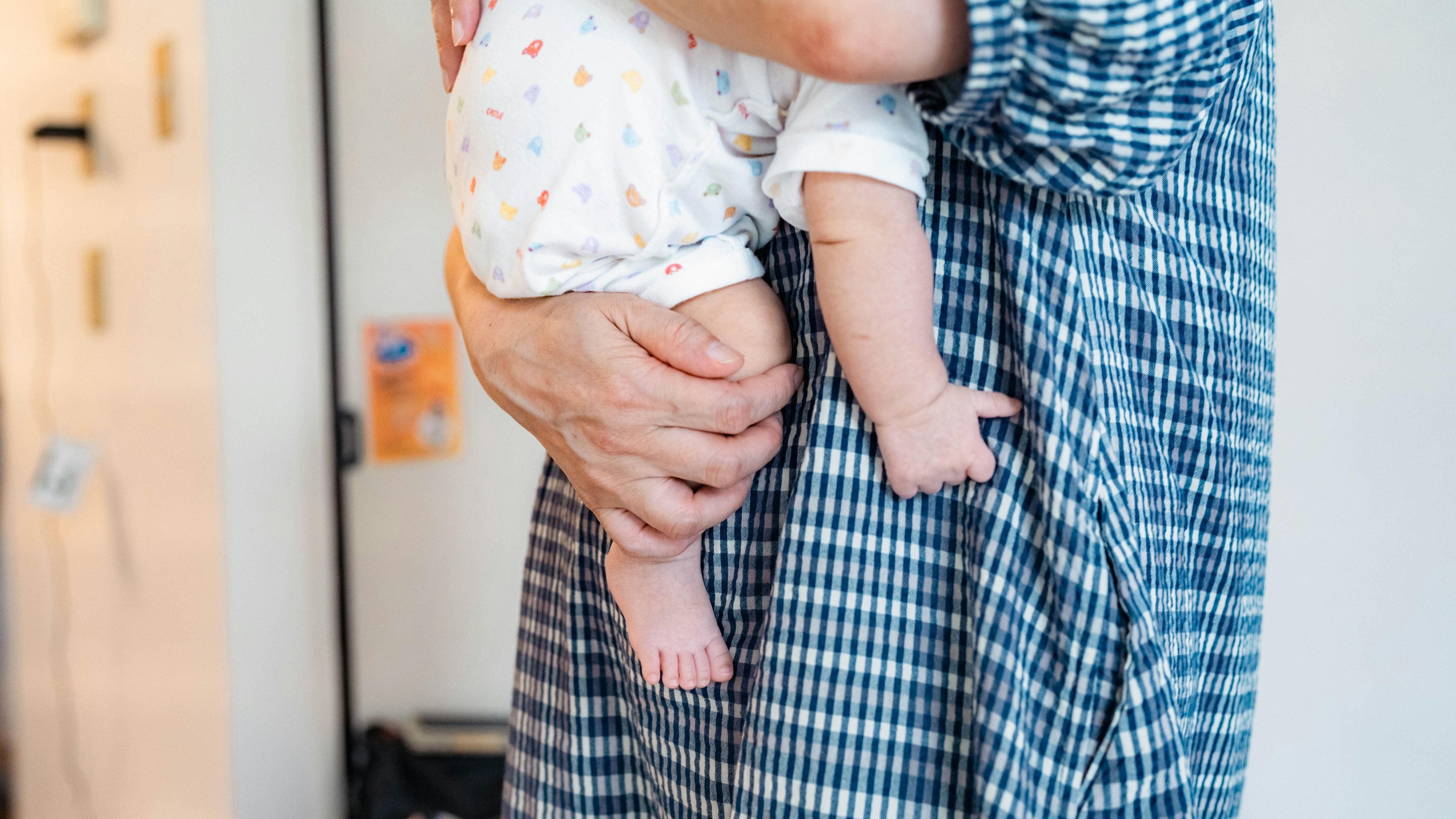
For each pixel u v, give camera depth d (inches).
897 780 21.7
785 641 22.5
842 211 21.5
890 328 21.5
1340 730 62.9
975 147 21.0
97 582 98.5
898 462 21.9
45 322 102.1
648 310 25.0
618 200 24.5
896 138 21.4
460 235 30.5
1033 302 21.7
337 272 91.7
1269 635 64.1
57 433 102.3
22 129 102.0
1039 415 21.3
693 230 24.9
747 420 24.2
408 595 95.7
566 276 26.3
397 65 90.6
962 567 22.1
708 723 26.6
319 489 91.4
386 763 91.4
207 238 80.5
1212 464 25.6
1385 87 59.4
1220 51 19.7
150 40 83.8
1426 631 60.9
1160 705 20.8
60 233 98.7
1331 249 61.3
